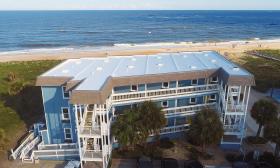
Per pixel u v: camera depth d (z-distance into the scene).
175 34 187.25
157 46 125.00
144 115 31.00
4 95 56.19
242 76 32.47
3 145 36.44
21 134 40.84
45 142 35.84
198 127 31.53
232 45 121.81
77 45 140.75
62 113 34.47
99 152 31.12
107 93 29.69
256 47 117.94
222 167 31.42
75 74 35.03
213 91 37.56
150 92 35.09
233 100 36.28
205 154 33.59
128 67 38.44
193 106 37.62
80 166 31.48
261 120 35.19
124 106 35.31
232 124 36.97
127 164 32.12
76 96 28.03
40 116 46.62
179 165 31.61
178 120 38.16
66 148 34.19
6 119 45.44
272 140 30.91
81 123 30.41
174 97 36.09
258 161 31.64
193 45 125.69
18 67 81.56
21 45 143.75
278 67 77.06
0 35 185.75
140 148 34.91
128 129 29.92
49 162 33.31
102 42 151.62
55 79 32.94
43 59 96.38
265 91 56.94
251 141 36.72
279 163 30.95
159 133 35.91
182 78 35.34
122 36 177.88
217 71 36.62
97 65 40.28
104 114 30.70
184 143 36.81
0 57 102.75
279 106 48.44
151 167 30.08
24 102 52.50
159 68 38.12
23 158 33.34
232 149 35.34
